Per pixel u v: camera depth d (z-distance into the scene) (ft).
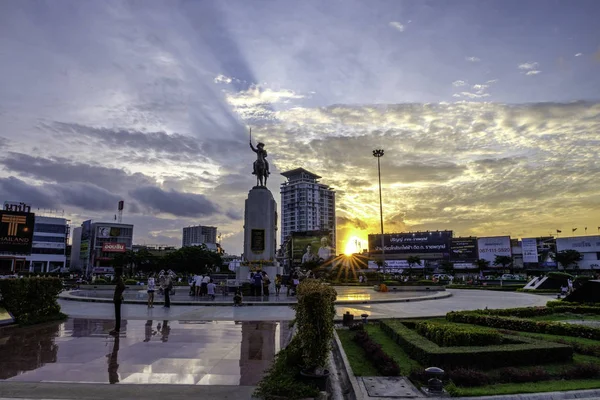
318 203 609.42
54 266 356.38
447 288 151.02
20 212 269.23
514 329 43.32
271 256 103.24
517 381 24.81
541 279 129.39
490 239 339.16
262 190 105.91
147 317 56.59
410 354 31.30
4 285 48.16
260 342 38.04
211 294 83.10
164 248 449.89
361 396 22.30
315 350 23.20
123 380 25.18
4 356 31.68
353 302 81.87
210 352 33.50
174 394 22.49
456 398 21.93
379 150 159.43
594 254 305.12
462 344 31.37
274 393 21.15
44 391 22.93
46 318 51.37
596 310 58.34
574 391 22.72
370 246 395.14
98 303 80.23
